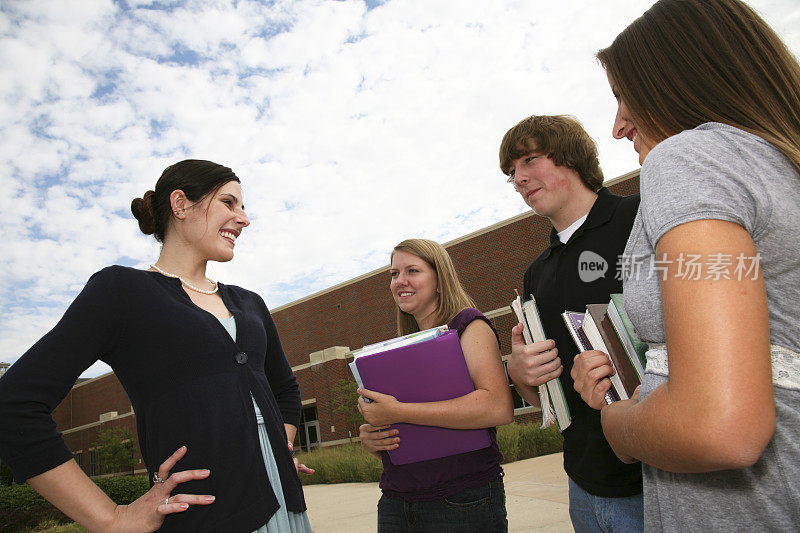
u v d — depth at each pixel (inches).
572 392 86.8
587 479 82.1
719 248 31.5
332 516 280.2
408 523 84.7
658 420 33.0
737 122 39.5
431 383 82.4
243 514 60.4
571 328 63.2
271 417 69.2
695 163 35.6
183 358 63.8
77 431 1642.5
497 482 85.1
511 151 98.2
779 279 35.2
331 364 1006.4
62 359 58.0
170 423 61.7
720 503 36.2
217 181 77.0
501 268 833.5
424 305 106.7
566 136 93.6
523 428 527.8
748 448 28.7
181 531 58.0
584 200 97.2
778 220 34.2
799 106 39.6
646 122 45.1
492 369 86.5
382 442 84.4
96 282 63.1
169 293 67.7
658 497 41.1
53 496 56.4
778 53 41.0
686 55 42.6
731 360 29.2
